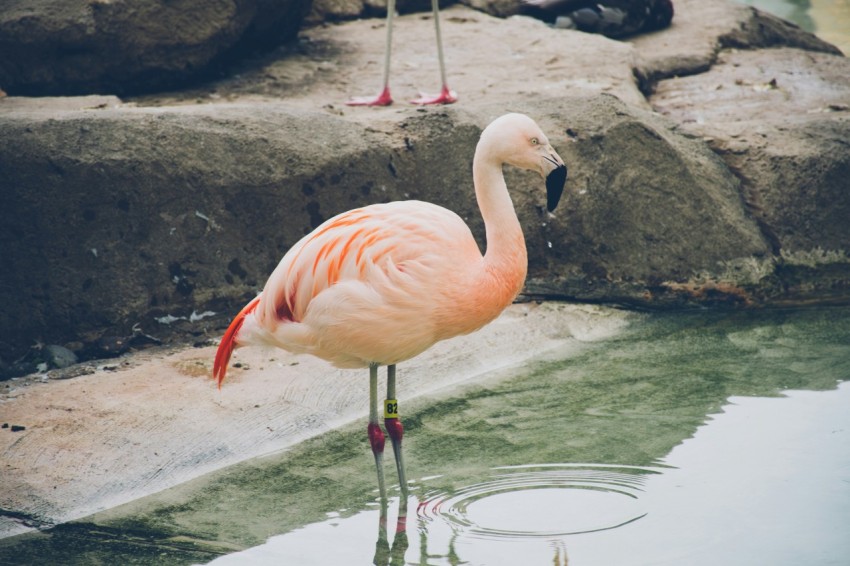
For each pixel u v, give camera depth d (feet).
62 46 37.35
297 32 46.78
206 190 29.22
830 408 23.94
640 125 33.22
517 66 44.52
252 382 25.36
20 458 21.15
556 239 32.68
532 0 54.08
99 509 19.94
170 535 18.94
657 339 29.50
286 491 20.80
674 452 21.88
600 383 26.20
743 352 28.07
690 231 33.09
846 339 28.86
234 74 42.45
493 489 20.56
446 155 32.17
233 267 29.68
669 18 53.83
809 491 19.84
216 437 22.70
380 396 25.39
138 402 23.93
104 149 28.17
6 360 27.04
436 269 19.31
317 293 19.70
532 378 26.73
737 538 18.12
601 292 32.68
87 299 27.86
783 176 34.24
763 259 33.40
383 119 32.37
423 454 22.34
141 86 39.40
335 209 30.81
